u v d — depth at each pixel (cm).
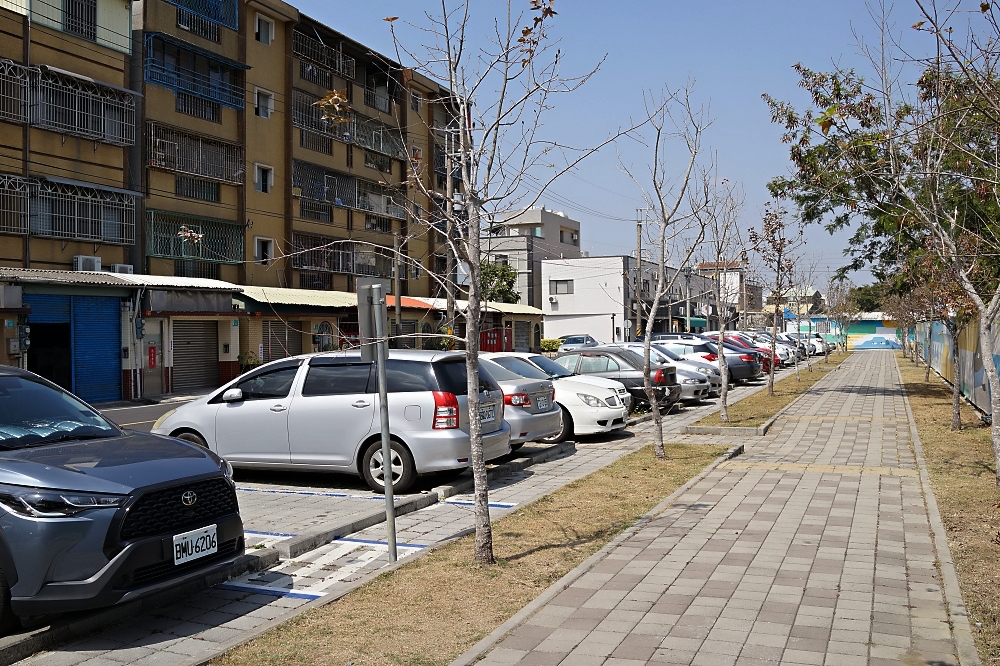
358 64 4028
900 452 1276
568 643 497
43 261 2494
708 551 702
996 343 1527
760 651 481
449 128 805
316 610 561
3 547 494
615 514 846
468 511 899
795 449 1323
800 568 649
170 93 2936
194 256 3012
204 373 3081
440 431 962
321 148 3722
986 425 1535
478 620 540
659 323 6228
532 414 1220
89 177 2627
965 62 753
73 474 517
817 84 1033
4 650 489
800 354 4497
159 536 527
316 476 1114
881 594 584
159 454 580
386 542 768
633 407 1873
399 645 497
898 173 971
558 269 6200
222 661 474
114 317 2648
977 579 607
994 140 923
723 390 1672
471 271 682
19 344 2294
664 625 526
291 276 3528
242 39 3269
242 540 603
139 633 543
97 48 2645
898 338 7194
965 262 1039
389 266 4178
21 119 2383
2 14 2350
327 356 1044
